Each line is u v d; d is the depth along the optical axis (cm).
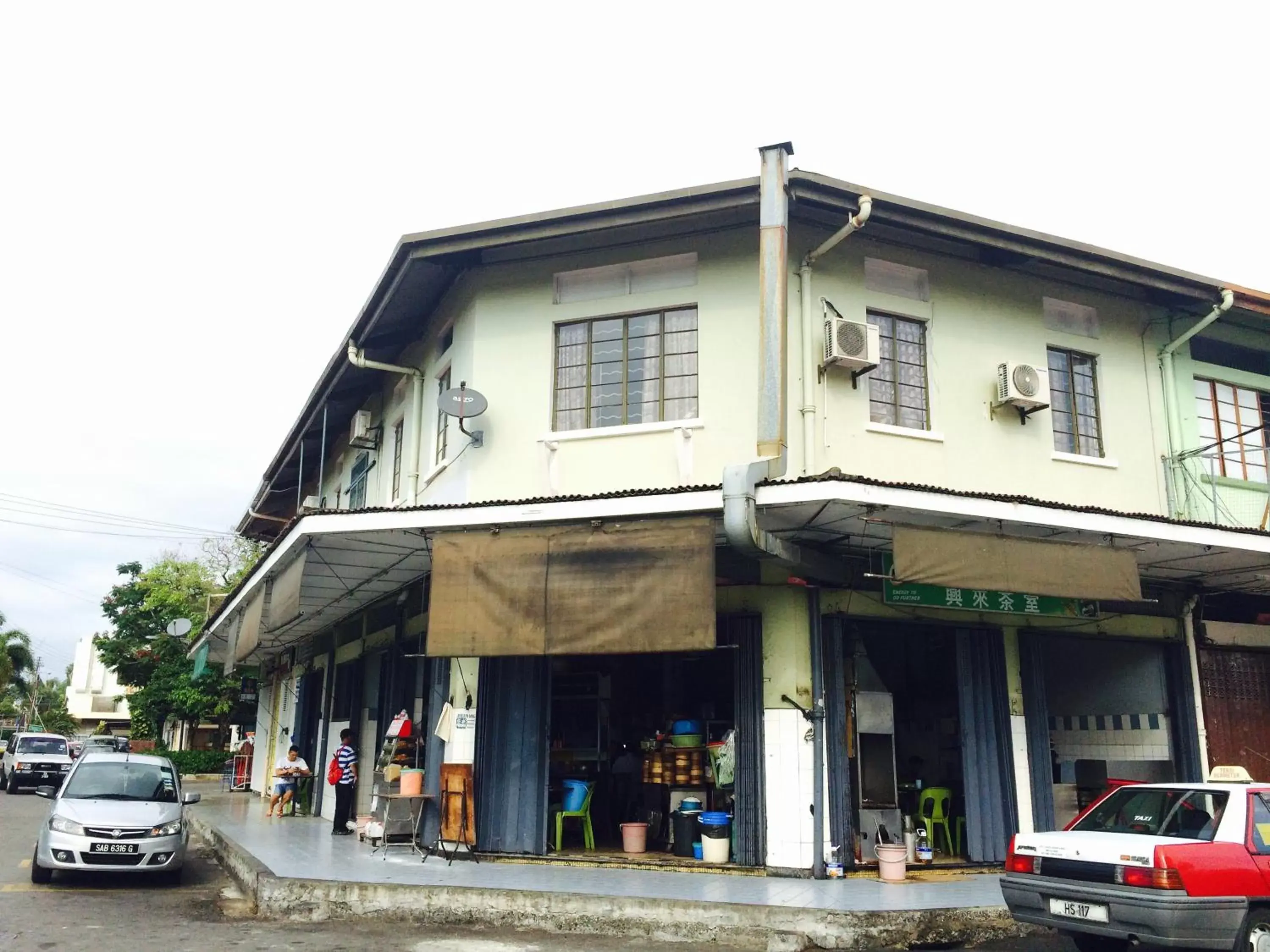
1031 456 1252
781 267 1072
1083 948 812
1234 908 657
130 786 1223
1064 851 721
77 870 1099
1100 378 1335
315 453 2059
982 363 1254
